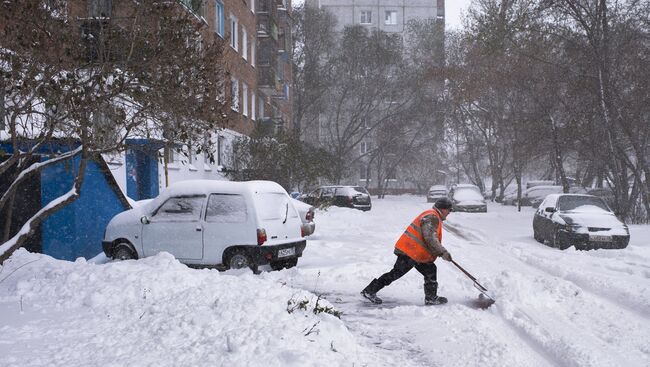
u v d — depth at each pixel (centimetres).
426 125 5206
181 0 652
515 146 2883
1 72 582
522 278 787
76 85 595
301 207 1377
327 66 5144
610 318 609
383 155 5391
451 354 484
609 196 2756
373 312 655
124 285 602
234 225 904
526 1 2148
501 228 1944
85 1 656
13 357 398
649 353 484
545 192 3522
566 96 2492
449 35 4762
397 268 695
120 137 809
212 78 681
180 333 456
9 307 554
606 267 1024
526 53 2414
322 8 5256
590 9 2139
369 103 5191
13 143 641
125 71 627
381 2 7025
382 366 441
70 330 471
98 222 1129
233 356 402
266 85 3231
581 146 2617
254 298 542
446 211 701
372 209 3167
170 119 666
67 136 704
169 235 941
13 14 579
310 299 604
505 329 571
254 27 3184
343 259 1086
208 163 2328
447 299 716
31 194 1021
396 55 5031
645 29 2142
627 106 2178
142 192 1709
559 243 1380
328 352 439
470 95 3388
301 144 2541
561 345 494
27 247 1023
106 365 385
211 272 683
